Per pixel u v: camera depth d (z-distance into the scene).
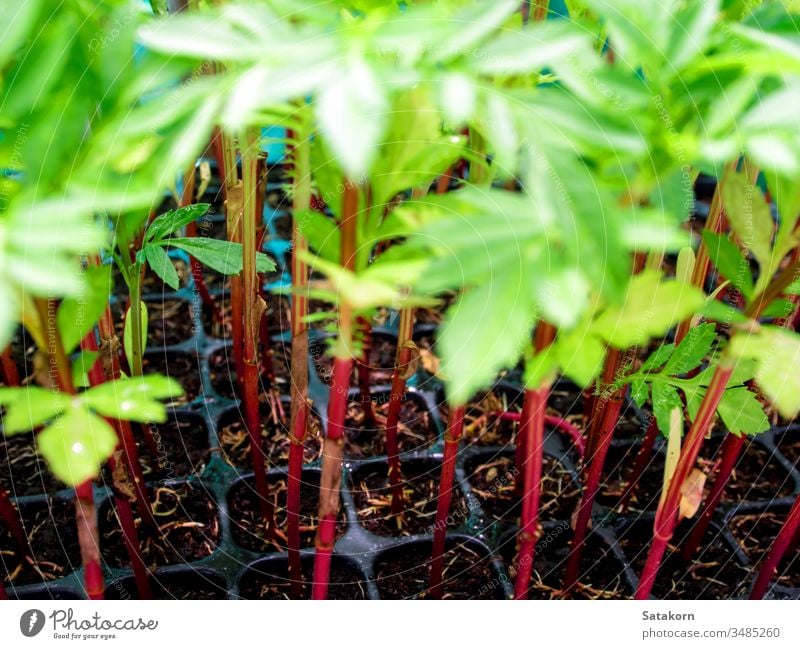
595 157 0.37
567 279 0.30
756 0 0.48
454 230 0.31
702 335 0.66
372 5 0.42
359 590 0.86
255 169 0.68
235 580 0.84
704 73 0.37
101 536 0.88
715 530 0.96
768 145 0.33
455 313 0.30
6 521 0.81
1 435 1.02
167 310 1.24
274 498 0.96
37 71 0.38
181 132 0.34
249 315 0.77
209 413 1.05
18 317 0.43
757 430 0.63
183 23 0.34
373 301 0.34
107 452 0.41
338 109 0.30
